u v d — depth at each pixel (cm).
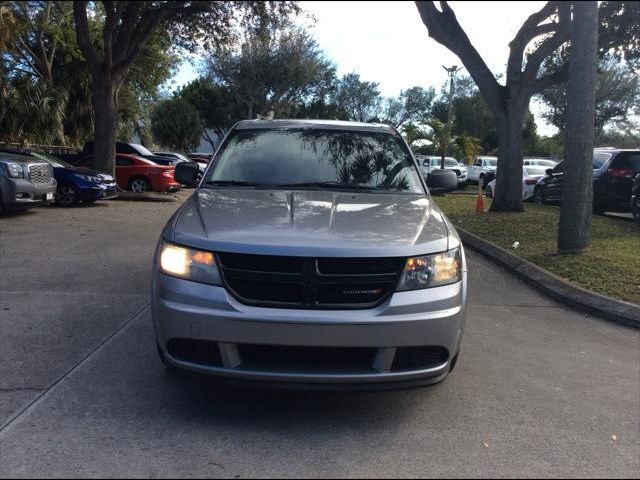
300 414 364
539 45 1417
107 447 318
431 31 1327
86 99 2584
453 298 346
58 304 588
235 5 1716
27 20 2248
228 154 500
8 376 408
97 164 1717
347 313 325
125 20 1684
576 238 832
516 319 585
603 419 372
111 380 405
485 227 1108
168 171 1933
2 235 993
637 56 1512
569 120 821
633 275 700
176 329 332
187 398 380
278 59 4391
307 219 369
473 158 3294
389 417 364
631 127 3950
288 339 321
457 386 415
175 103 4569
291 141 514
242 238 337
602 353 494
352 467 306
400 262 337
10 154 1236
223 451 317
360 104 6300
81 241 950
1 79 2050
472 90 5738
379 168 489
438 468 308
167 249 351
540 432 352
